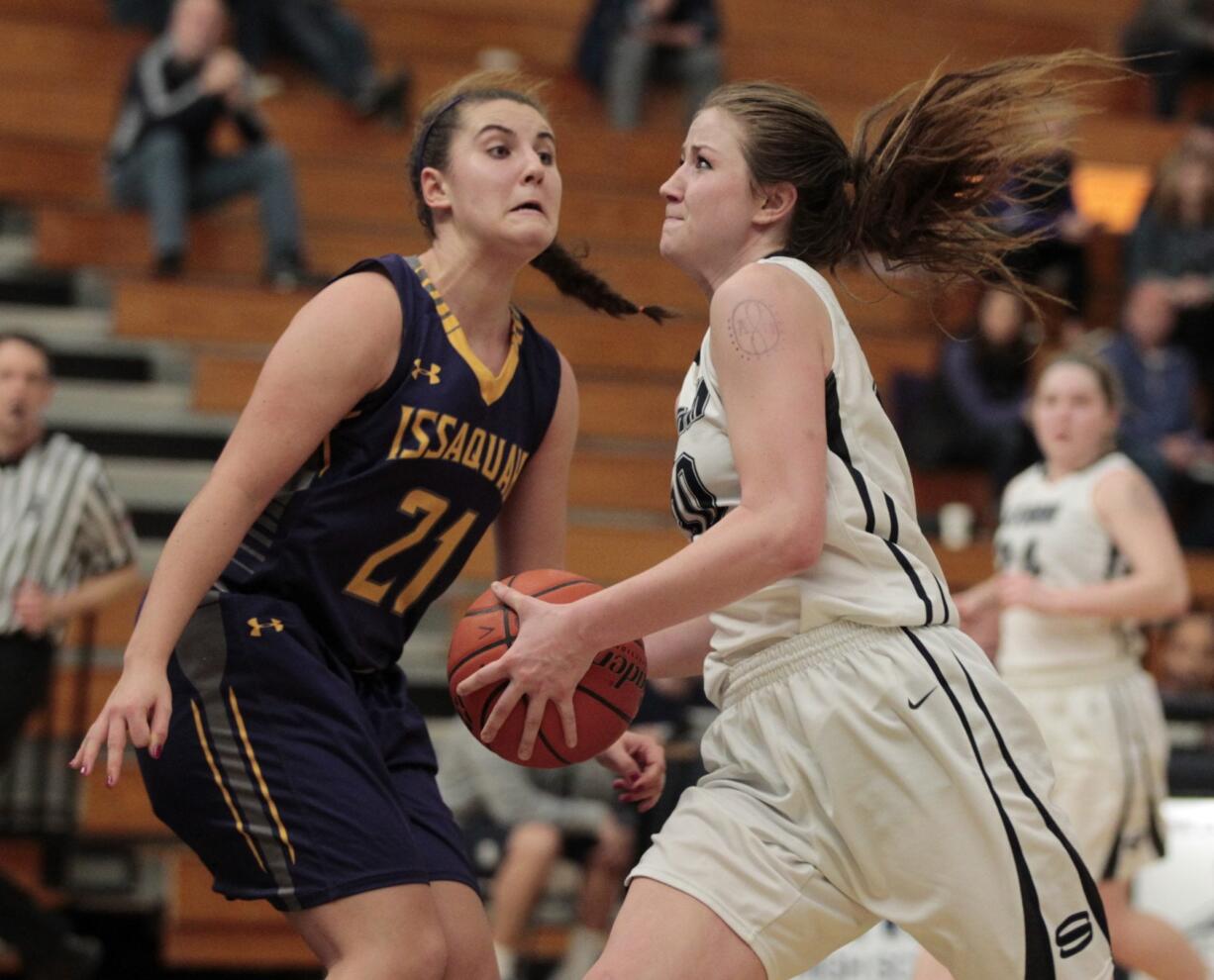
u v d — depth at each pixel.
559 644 4.05
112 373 12.87
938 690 4.10
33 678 8.20
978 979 4.07
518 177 4.40
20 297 13.31
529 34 16.73
